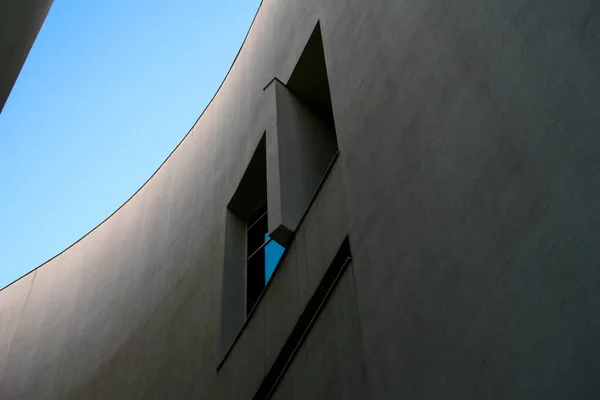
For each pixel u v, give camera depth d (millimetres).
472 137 6242
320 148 12523
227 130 16125
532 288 4961
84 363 17969
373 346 6793
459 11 7137
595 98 4875
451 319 5742
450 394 5453
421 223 6645
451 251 6043
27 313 22281
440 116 6891
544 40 5609
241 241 14242
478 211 5840
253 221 14680
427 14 7879
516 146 5586
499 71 6102
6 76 9336
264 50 14953
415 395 5875
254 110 14258
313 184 11602
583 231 4652
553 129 5215
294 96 13102
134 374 15352
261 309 10500
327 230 8914
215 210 15172
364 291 7324
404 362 6184
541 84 5492
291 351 9484
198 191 16672
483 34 6539
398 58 8297
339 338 7645
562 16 5465
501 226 5496
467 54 6719
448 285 5922
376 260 7305
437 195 6520
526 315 4934
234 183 14492
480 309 5426
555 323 4648
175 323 14680
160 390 13820
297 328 9203
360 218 7980
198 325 13531
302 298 9148
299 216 10711
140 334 16125
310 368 8125
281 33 14102
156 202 19312
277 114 12312
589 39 5094
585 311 4434
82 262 21906
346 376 7254
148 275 17375
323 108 13383
